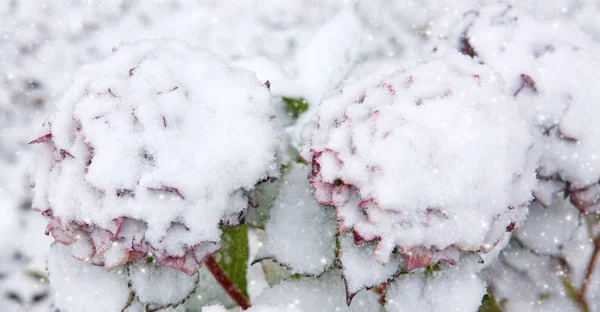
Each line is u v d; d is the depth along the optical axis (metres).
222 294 0.78
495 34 0.73
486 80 0.65
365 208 0.62
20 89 1.07
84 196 0.64
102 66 0.68
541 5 0.91
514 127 0.63
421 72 0.65
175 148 0.64
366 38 0.99
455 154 0.61
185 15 1.10
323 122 0.66
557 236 0.76
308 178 0.68
